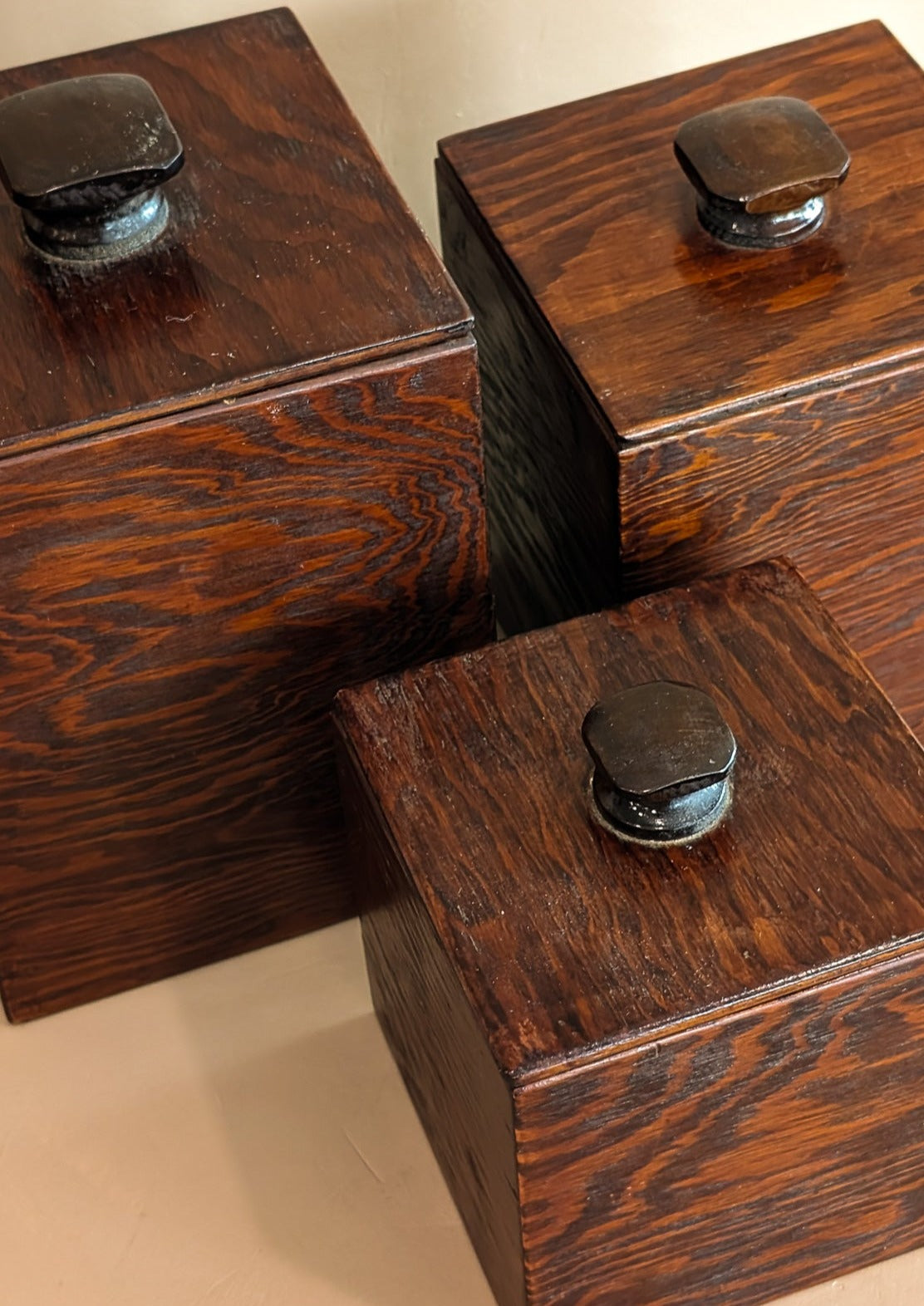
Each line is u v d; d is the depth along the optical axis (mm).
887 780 1080
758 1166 1096
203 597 1188
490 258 1343
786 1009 996
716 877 1043
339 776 1218
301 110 1264
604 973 1005
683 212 1317
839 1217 1179
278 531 1171
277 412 1105
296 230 1182
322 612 1238
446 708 1137
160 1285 1262
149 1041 1403
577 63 1702
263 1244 1279
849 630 1389
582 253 1298
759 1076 1030
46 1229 1297
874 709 1114
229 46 1318
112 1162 1332
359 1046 1391
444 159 1393
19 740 1224
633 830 1058
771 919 1021
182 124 1260
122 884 1358
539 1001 994
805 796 1076
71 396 1090
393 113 1676
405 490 1184
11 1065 1395
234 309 1136
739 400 1192
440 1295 1246
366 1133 1338
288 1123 1347
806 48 1444
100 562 1139
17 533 1102
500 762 1107
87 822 1303
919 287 1245
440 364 1120
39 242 1169
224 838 1362
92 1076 1385
